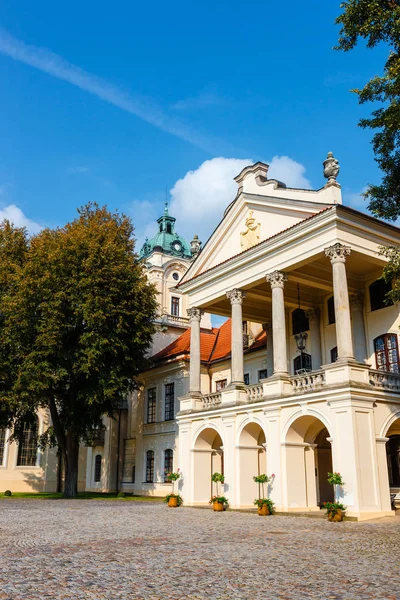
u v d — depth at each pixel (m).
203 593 8.26
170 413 40.31
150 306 35.84
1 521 19.64
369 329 28.39
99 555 11.79
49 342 30.45
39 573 9.71
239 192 31.41
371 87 18.14
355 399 21.83
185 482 30.95
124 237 37.59
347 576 9.56
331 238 24.64
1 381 33.25
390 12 16.83
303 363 32.19
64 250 32.31
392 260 19.56
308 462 25.08
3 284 33.66
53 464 48.16
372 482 21.42
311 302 31.88
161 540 14.43
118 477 45.97
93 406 34.84
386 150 19.08
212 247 32.84
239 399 28.52
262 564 10.77
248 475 27.48
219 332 44.72
